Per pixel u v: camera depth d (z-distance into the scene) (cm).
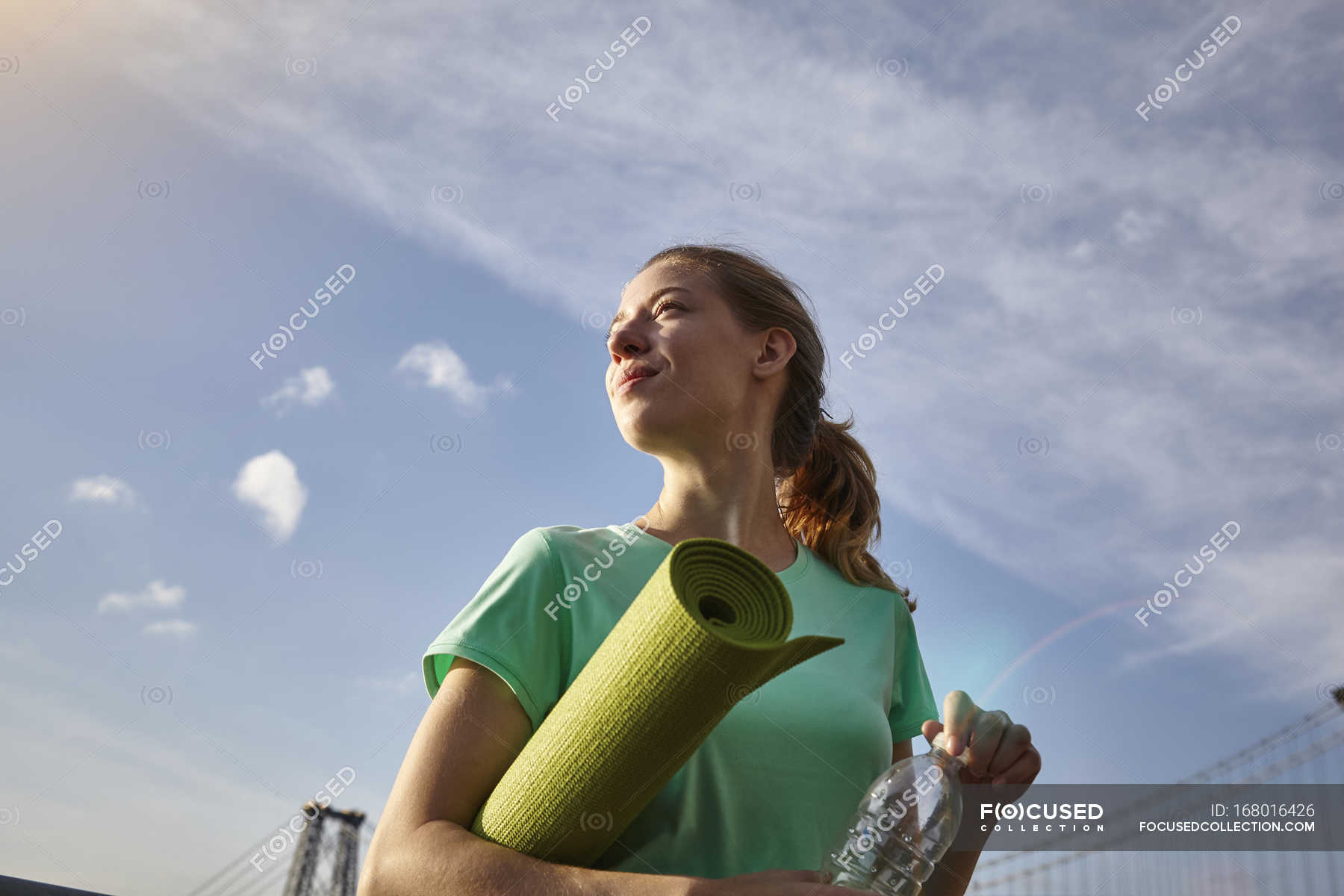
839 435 250
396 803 152
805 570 211
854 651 196
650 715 127
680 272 213
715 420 201
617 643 132
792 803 165
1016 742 173
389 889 140
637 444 202
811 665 184
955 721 174
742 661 122
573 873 135
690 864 160
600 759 132
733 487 204
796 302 225
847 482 240
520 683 164
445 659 173
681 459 203
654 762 132
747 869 161
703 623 120
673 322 204
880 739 179
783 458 228
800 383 223
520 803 141
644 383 200
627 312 212
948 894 178
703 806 163
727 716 168
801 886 129
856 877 157
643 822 162
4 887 147
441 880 136
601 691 132
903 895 157
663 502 210
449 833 142
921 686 213
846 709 177
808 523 236
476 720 160
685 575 129
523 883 133
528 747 146
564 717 138
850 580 220
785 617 130
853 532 235
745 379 208
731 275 215
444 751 156
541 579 179
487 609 172
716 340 204
